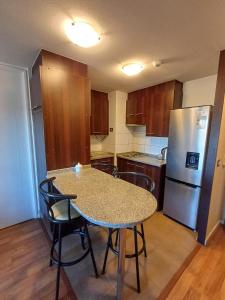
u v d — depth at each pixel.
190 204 2.22
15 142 2.23
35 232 2.16
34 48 1.64
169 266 1.62
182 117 2.20
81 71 1.99
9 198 2.28
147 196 1.31
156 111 2.91
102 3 1.05
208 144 1.94
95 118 3.36
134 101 3.36
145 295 1.33
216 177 1.92
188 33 1.39
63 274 1.51
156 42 1.53
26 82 2.20
